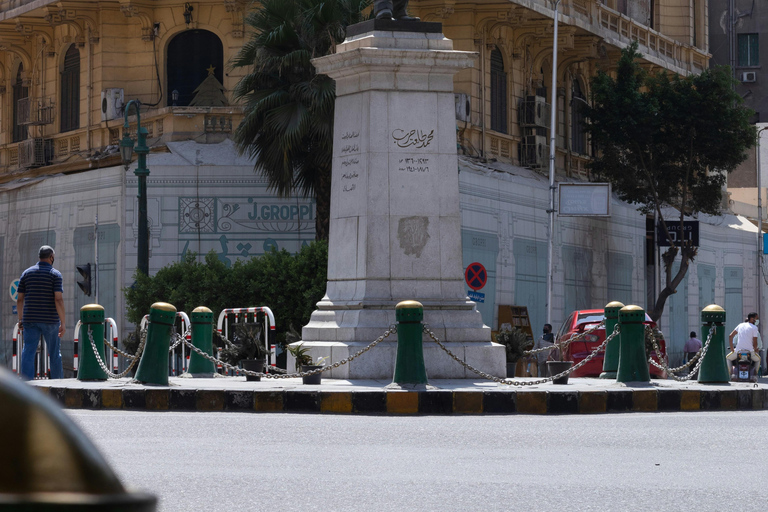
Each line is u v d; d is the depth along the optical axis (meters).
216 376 19.31
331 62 17.91
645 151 48.22
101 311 16.89
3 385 0.91
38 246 41.09
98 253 38.28
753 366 29.64
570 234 45.88
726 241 61.41
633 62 47.75
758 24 73.25
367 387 15.09
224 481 7.33
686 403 15.55
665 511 6.17
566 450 9.58
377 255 17.36
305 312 31.58
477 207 39.19
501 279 40.59
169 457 8.77
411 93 17.64
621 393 15.10
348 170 17.92
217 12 40.22
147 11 40.50
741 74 73.31
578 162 50.53
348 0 32.53
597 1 47.59
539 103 45.88
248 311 21.12
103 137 41.25
